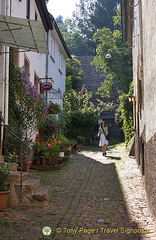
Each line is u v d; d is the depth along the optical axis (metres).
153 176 5.57
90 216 5.68
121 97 16.64
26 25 6.29
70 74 32.56
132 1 12.59
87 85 33.78
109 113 30.17
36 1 14.18
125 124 16.73
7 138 8.80
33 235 4.67
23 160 9.15
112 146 21.59
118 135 26.97
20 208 6.10
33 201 6.46
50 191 7.39
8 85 8.97
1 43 7.57
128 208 6.20
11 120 9.52
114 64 26.80
